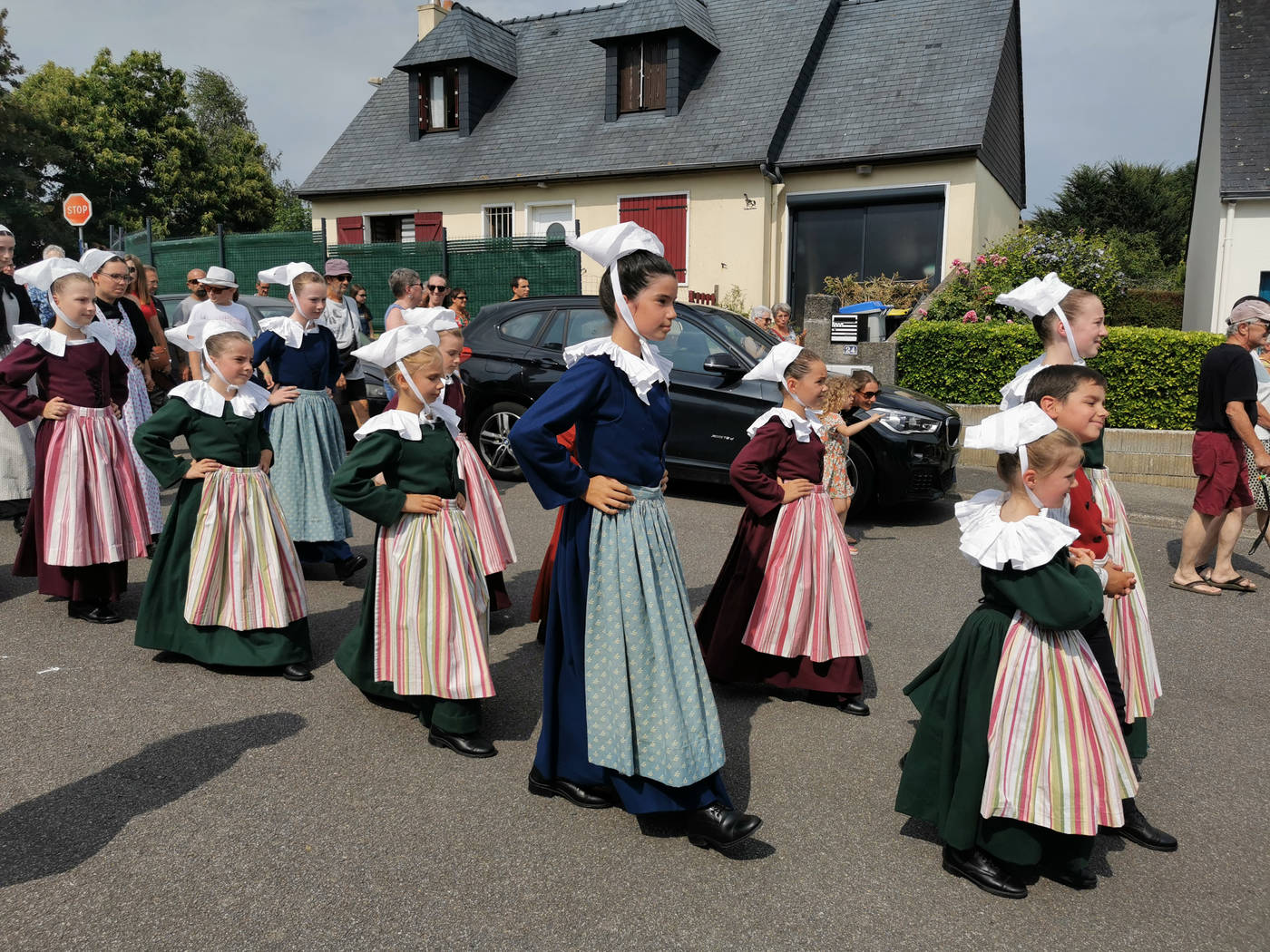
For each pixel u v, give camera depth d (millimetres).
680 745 2881
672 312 2986
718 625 4215
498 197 18562
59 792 3254
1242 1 17656
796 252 16906
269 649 4281
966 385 10789
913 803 2943
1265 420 6027
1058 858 2803
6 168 31172
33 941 2457
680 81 17469
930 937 2570
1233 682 4574
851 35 17859
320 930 2529
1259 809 3359
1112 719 2770
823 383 4055
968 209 15359
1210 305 16531
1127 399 10039
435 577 3518
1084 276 12969
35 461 4926
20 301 6898
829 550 4039
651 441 3018
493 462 8969
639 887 2768
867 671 4613
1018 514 2760
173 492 8055
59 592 4914
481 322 9125
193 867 2816
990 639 2779
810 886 2801
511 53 20453
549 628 3193
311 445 5672
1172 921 2674
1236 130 15656
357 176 19969
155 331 7836
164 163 37188
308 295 5605
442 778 3414
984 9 16969
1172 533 7777
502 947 2471
